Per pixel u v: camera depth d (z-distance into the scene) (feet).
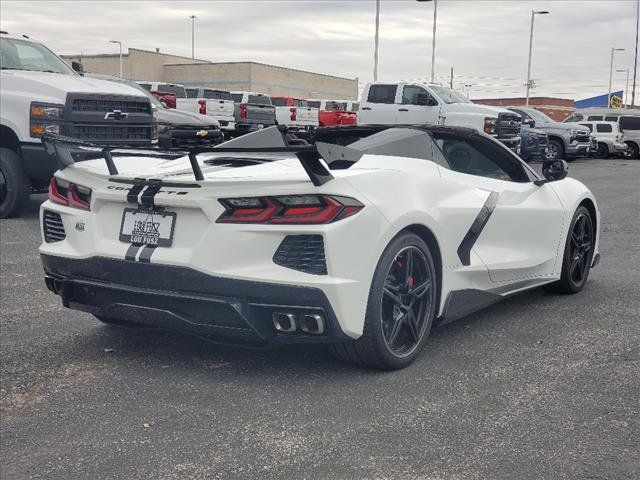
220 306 10.73
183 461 8.86
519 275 15.25
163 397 10.85
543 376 11.72
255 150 10.12
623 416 10.11
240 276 10.52
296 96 225.97
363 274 10.77
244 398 10.79
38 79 28.04
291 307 10.48
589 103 279.90
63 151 12.35
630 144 97.76
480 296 14.15
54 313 15.49
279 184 10.55
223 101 55.11
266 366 12.12
